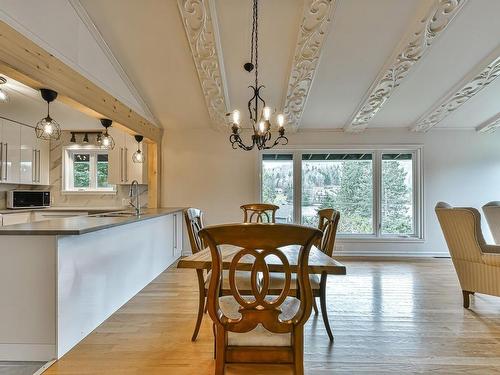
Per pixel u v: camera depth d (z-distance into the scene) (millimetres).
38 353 2002
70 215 4781
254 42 3113
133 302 3031
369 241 5062
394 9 2693
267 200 5199
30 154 4805
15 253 2014
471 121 4816
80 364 1939
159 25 2953
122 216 3283
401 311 2818
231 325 1314
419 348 2152
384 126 5051
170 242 4562
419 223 5066
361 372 1864
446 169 5047
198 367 1906
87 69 2924
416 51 3113
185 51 3285
